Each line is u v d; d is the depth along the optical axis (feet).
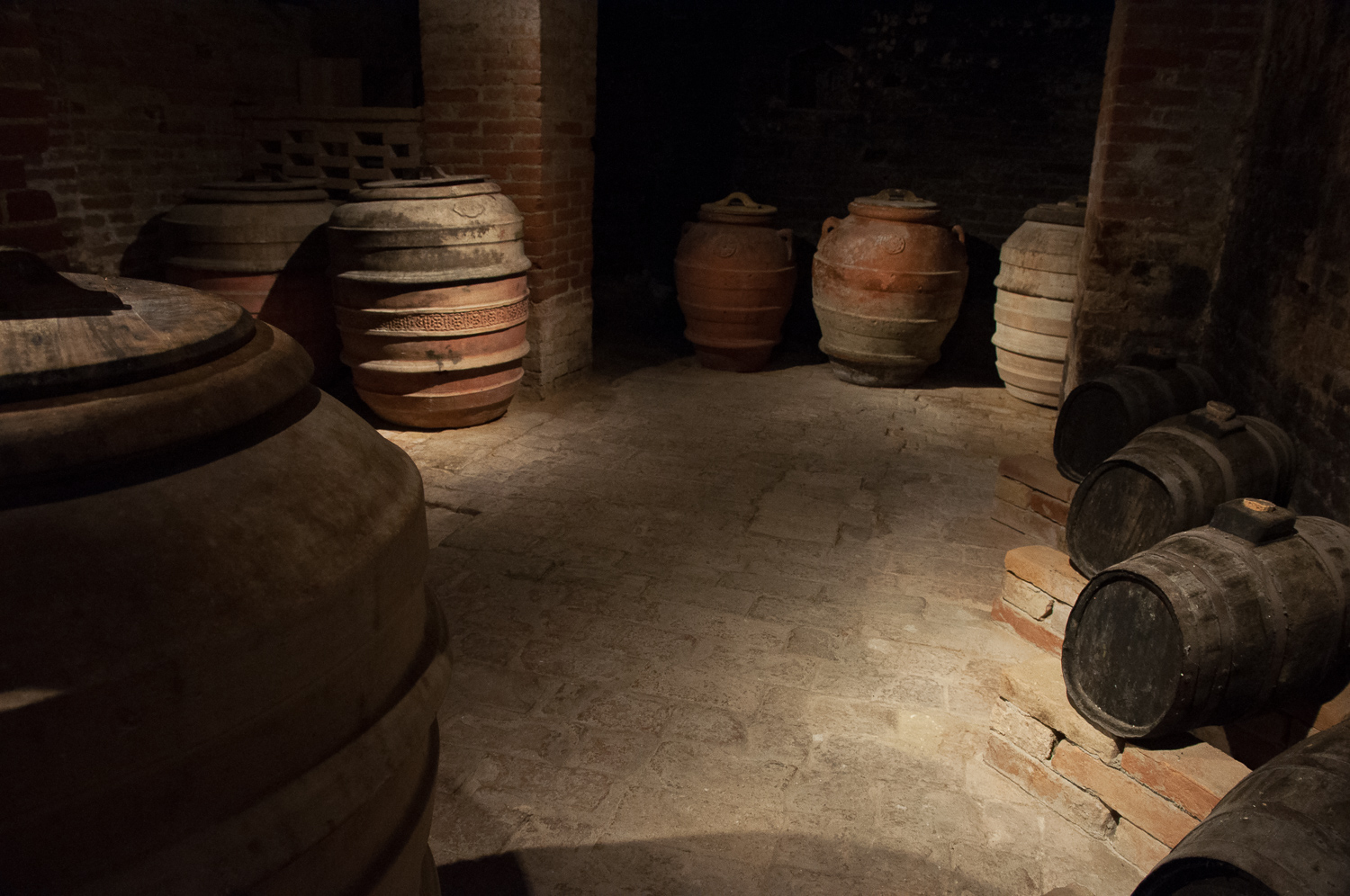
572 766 8.16
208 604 2.86
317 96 20.17
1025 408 19.89
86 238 15.99
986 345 22.95
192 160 18.19
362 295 15.28
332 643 3.23
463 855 7.11
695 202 25.26
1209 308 13.62
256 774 3.08
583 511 13.70
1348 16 9.73
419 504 3.95
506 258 15.97
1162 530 8.86
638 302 25.81
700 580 11.67
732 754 8.39
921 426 18.45
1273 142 11.63
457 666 9.64
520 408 18.58
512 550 12.37
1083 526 9.77
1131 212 13.56
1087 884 7.08
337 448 3.74
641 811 7.64
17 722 2.50
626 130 24.36
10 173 6.47
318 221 16.84
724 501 14.25
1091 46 20.43
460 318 15.55
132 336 3.27
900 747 8.59
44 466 2.77
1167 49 12.78
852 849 7.32
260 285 16.42
